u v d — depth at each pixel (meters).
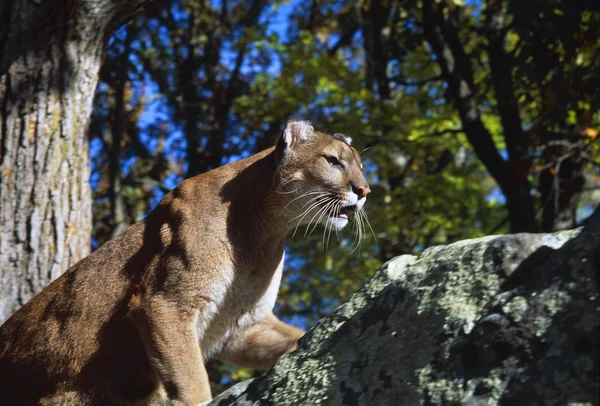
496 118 13.22
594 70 8.72
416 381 2.93
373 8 12.54
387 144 12.00
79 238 6.26
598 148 10.54
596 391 2.56
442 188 12.45
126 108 15.84
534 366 2.71
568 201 10.53
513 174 9.62
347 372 3.16
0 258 6.00
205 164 15.07
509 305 2.85
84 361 4.64
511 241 3.02
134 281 4.62
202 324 4.57
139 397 4.70
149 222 4.82
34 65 6.29
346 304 3.38
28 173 6.15
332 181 5.09
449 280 3.08
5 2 6.34
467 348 2.87
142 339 4.50
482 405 2.74
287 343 4.78
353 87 12.29
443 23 11.09
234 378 12.75
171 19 15.05
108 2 6.43
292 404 3.20
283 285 14.28
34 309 4.86
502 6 10.64
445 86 12.70
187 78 15.43
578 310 2.71
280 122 13.41
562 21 8.09
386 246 12.99
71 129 6.33
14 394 4.75
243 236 4.71
